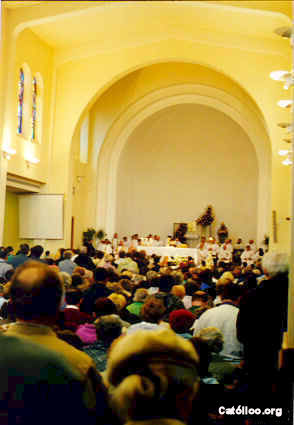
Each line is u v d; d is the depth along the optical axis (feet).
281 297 14.62
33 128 63.05
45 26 59.77
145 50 64.59
